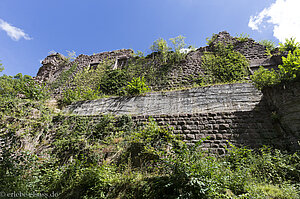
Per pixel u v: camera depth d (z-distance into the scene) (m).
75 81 13.77
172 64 12.31
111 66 14.06
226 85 7.78
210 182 3.14
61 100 11.16
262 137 5.64
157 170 4.74
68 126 7.54
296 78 5.44
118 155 5.64
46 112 7.97
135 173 4.48
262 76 6.32
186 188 3.26
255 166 4.39
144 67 12.98
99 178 4.08
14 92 10.97
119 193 3.86
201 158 3.98
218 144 5.83
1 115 6.27
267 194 3.29
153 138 5.90
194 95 7.95
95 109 9.19
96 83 12.90
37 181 4.39
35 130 6.67
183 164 3.52
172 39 13.30
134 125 7.28
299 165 4.13
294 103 5.27
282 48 9.84
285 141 5.23
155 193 3.56
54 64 16.30
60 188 4.36
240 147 5.58
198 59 12.11
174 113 7.65
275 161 4.55
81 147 6.34
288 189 3.34
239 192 3.43
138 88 9.27
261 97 6.80
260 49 11.27
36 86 11.28
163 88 10.95
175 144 5.68
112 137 6.77
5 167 4.43
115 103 9.03
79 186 4.20
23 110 7.13
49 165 5.57
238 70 10.35
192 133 6.34
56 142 6.62
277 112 5.77
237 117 6.32
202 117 6.68
